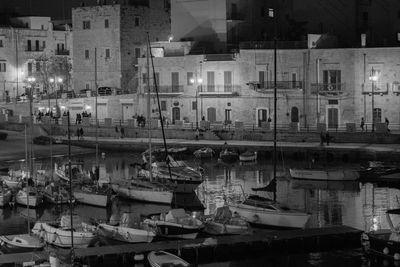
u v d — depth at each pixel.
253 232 55.59
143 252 49.59
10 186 71.38
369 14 118.19
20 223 62.00
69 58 150.62
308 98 106.00
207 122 107.19
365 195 72.31
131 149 105.62
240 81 110.19
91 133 113.94
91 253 49.06
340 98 104.75
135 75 129.50
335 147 92.38
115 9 132.00
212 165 92.56
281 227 58.44
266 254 52.09
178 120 112.69
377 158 88.44
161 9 137.12
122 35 132.38
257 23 122.44
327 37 109.81
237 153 96.38
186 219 55.69
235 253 51.50
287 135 100.38
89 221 59.75
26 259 47.72
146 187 70.00
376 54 103.12
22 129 117.81
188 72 114.06
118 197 71.62
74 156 101.31
